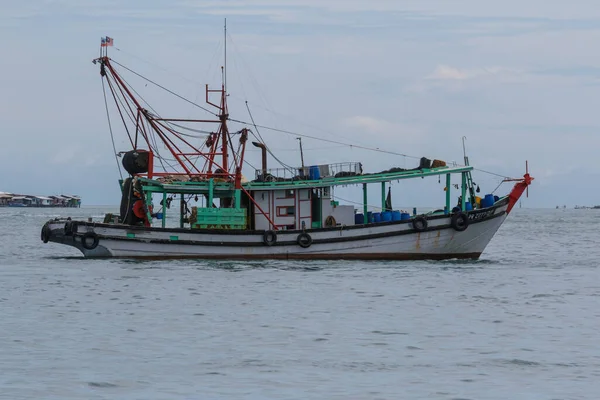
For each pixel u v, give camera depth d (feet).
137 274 496.23
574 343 313.94
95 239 555.69
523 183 583.58
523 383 258.57
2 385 252.01
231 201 572.51
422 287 454.81
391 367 276.21
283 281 470.39
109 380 258.16
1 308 382.22
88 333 326.03
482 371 272.10
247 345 306.55
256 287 447.83
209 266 531.50
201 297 414.82
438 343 312.71
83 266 536.42
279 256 558.97
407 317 364.99
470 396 245.24
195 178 568.41
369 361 283.79
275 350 298.76
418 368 275.18
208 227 556.10
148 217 565.53
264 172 571.69
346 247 561.84
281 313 371.97
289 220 569.64
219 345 306.14
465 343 312.91
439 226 569.64
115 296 417.28
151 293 426.92
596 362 284.61
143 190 562.25
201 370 270.67
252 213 570.05
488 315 372.58
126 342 310.04
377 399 241.55
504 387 254.27
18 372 266.57
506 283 478.59
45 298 411.13
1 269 536.42
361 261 562.66
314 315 367.66
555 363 282.77
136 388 250.37
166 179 564.71
